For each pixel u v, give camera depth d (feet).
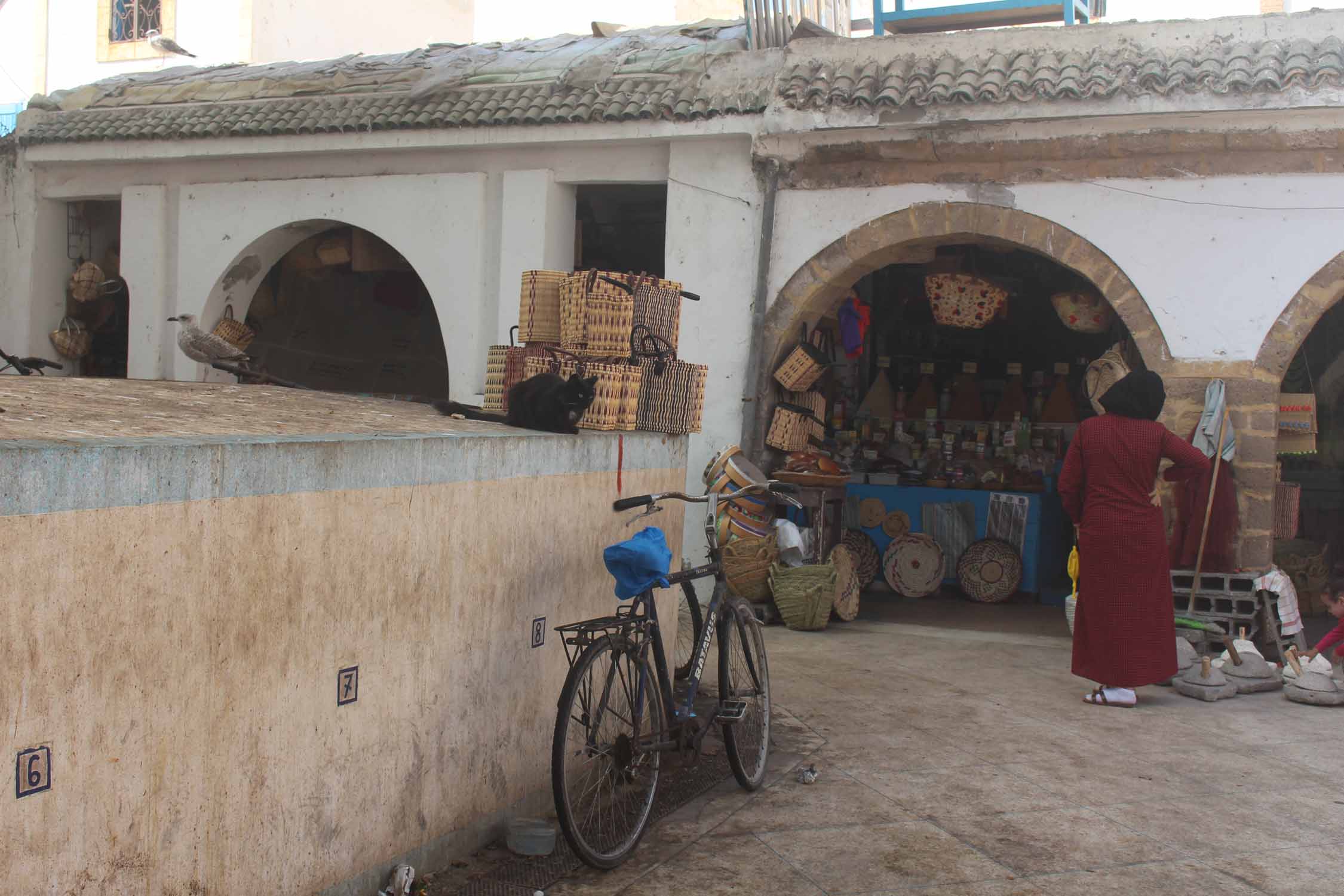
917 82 27.73
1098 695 20.29
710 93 30.63
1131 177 26.86
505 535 12.94
